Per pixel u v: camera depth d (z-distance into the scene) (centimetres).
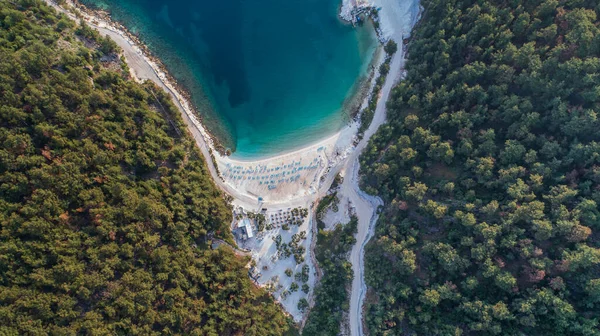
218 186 8938
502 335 6550
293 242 8644
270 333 7912
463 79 7512
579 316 6094
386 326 7538
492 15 7325
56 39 7762
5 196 6059
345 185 8844
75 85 7131
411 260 7188
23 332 5669
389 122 8612
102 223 6644
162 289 7012
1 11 7244
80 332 6119
